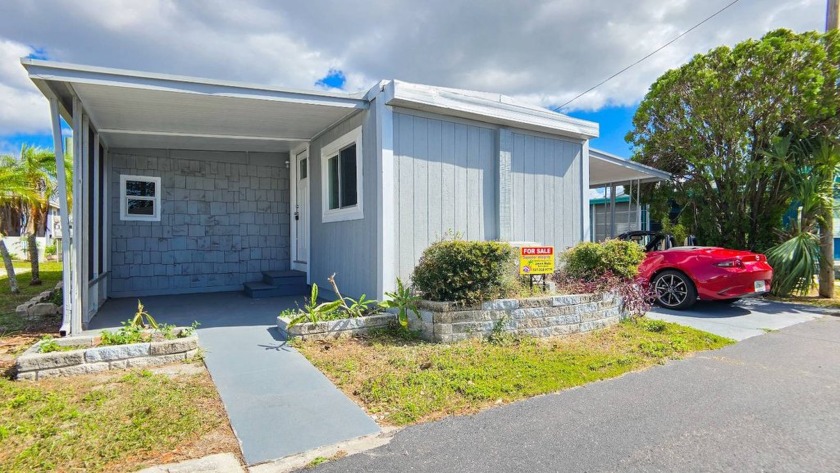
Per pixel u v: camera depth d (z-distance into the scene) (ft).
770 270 24.91
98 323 19.43
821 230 30.25
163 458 8.69
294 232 31.07
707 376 14.25
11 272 30.81
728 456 9.14
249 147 29.43
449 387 12.58
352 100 20.58
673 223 40.29
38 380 12.54
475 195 22.88
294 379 13.08
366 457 9.00
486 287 17.75
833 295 30.19
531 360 15.28
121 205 27.07
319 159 26.50
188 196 28.84
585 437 9.95
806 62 29.07
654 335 19.19
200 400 11.43
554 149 26.27
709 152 34.60
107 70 15.72
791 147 30.60
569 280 22.06
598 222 58.95
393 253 19.89
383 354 15.40
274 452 9.06
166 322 19.85
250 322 19.94
